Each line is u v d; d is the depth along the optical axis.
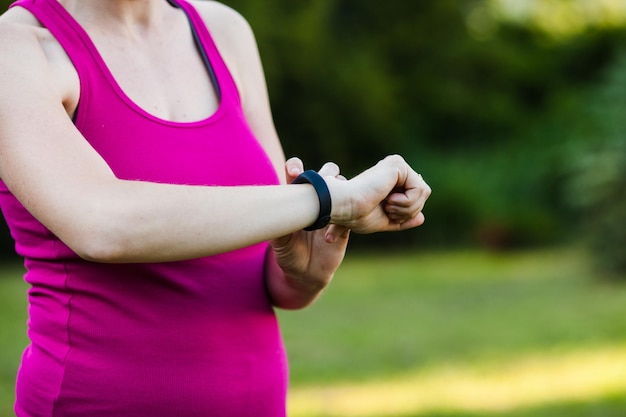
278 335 1.48
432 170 14.78
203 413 1.32
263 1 13.19
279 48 13.37
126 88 1.35
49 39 1.29
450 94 15.66
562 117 15.30
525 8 16.95
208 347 1.33
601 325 7.11
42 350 1.32
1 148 1.17
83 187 1.13
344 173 14.61
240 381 1.36
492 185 14.59
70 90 1.28
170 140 1.34
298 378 5.52
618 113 9.66
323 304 8.76
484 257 12.90
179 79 1.42
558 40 16.55
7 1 10.73
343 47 14.77
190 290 1.33
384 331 7.27
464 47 15.79
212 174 1.36
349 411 4.58
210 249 1.14
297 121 14.12
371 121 14.50
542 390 5.06
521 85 16.36
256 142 1.46
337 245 1.41
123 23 1.39
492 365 5.82
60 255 1.30
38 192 1.14
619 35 16.14
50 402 1.29
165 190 1.14
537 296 8.92
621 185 9.49
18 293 8.91
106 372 1.28
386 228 1.30
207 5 1.59
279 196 1.19
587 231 9.96
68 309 1.30
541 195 14.41
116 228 1.11
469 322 7.62
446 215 14.38
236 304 1.38
